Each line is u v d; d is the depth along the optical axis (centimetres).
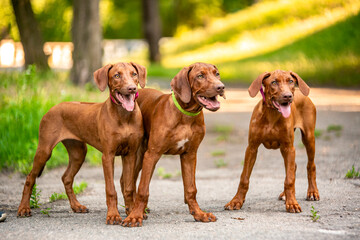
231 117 1875
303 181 898
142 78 659
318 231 564
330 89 2409
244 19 4412
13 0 2073
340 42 3006
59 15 4862
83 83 1984
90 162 1154
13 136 1105
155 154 641
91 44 2009
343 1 3538
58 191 871
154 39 4525
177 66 4081
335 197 749
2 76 1403
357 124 1518
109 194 639
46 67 2131
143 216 652
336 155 1119
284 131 685
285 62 3048
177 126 634
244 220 630
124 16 6394
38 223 641
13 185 932
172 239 551
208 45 4409
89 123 681
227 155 1280
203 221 631
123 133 644
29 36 2089
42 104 1214
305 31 3503
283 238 539
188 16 6256
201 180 988
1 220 650
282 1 4250
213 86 612
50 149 700
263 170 1047
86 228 608
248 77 3086
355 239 532
